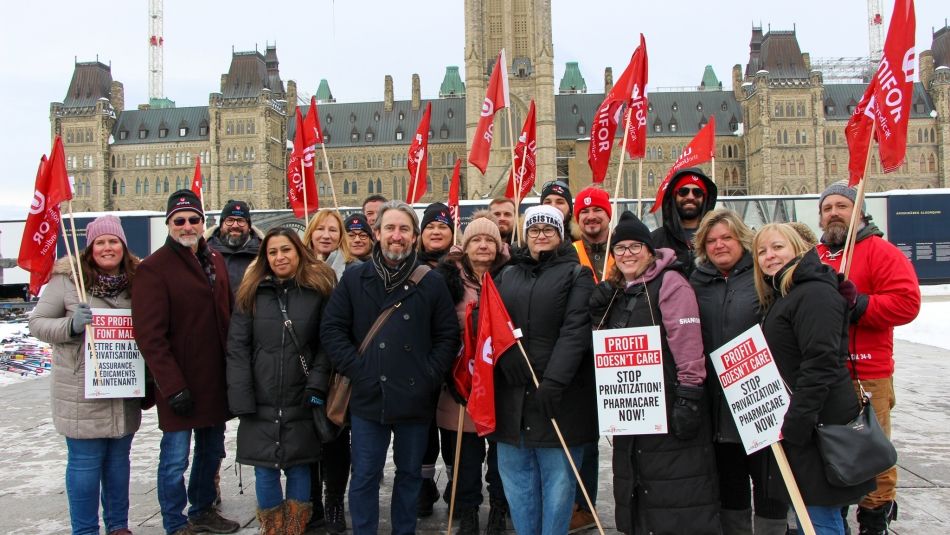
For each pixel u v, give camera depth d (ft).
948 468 29.86
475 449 23.80
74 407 21.54
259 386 21.84
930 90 362.33
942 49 367.86
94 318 21.89
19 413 45.60
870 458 16.37
